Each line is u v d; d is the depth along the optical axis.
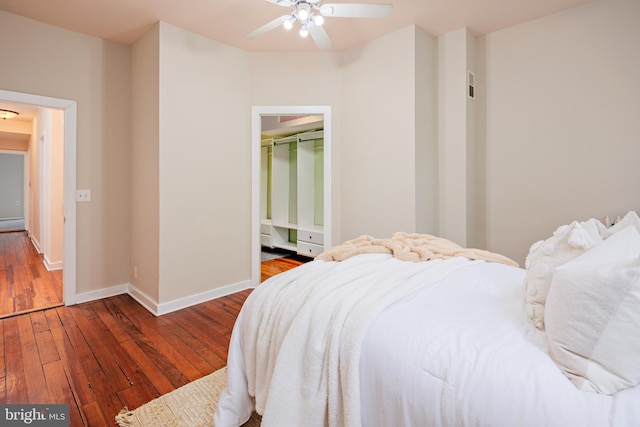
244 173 3.61
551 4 2.75
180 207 3.09
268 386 1.34
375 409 1.05
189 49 3.11
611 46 2.65
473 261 1.86
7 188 10.38
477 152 3.34
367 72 3.36
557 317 0.92
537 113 3.01
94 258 3.31
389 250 2.01
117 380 1.95
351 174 3.52
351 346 1.11
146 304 3.14
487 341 1.00
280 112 3.60
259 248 3.74
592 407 0.77
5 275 4.10
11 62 2.79
